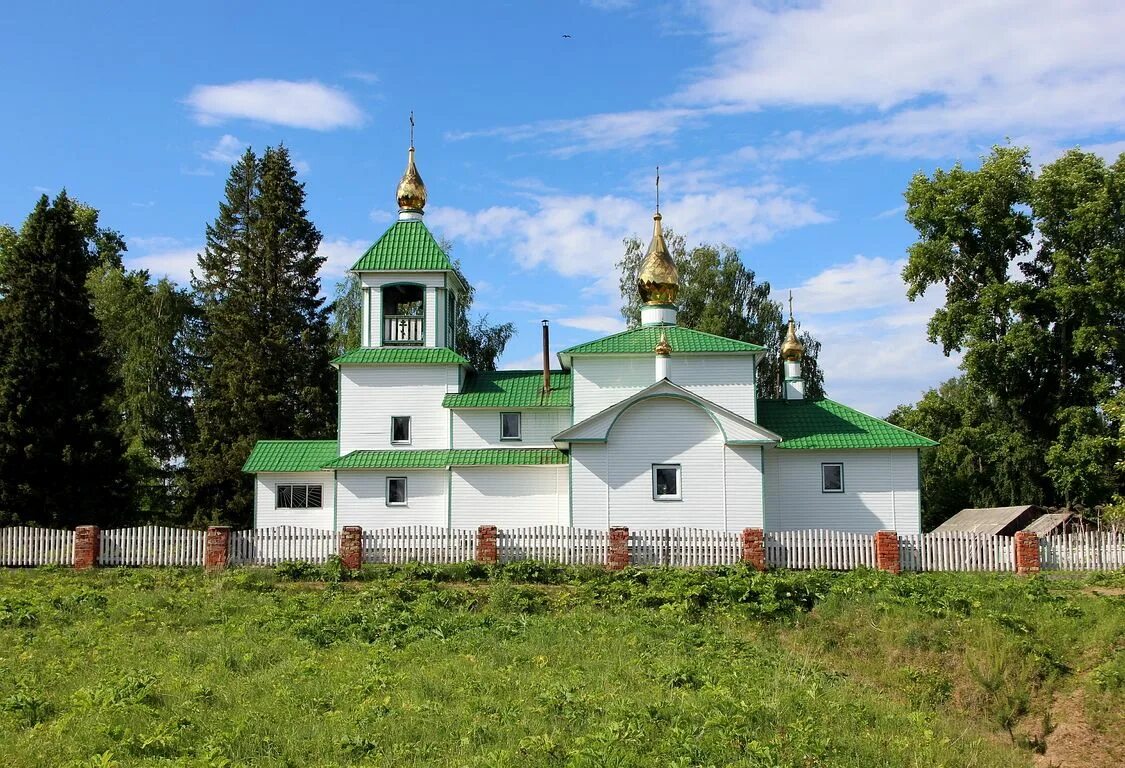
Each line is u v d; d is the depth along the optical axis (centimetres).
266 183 6669
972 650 2247
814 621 2525
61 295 4369
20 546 3469
